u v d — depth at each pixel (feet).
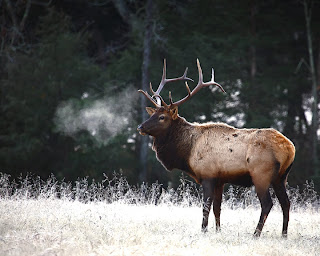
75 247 55.26
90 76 212.02
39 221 72.43
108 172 191.31
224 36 221.46
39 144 190.60
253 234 70.08
